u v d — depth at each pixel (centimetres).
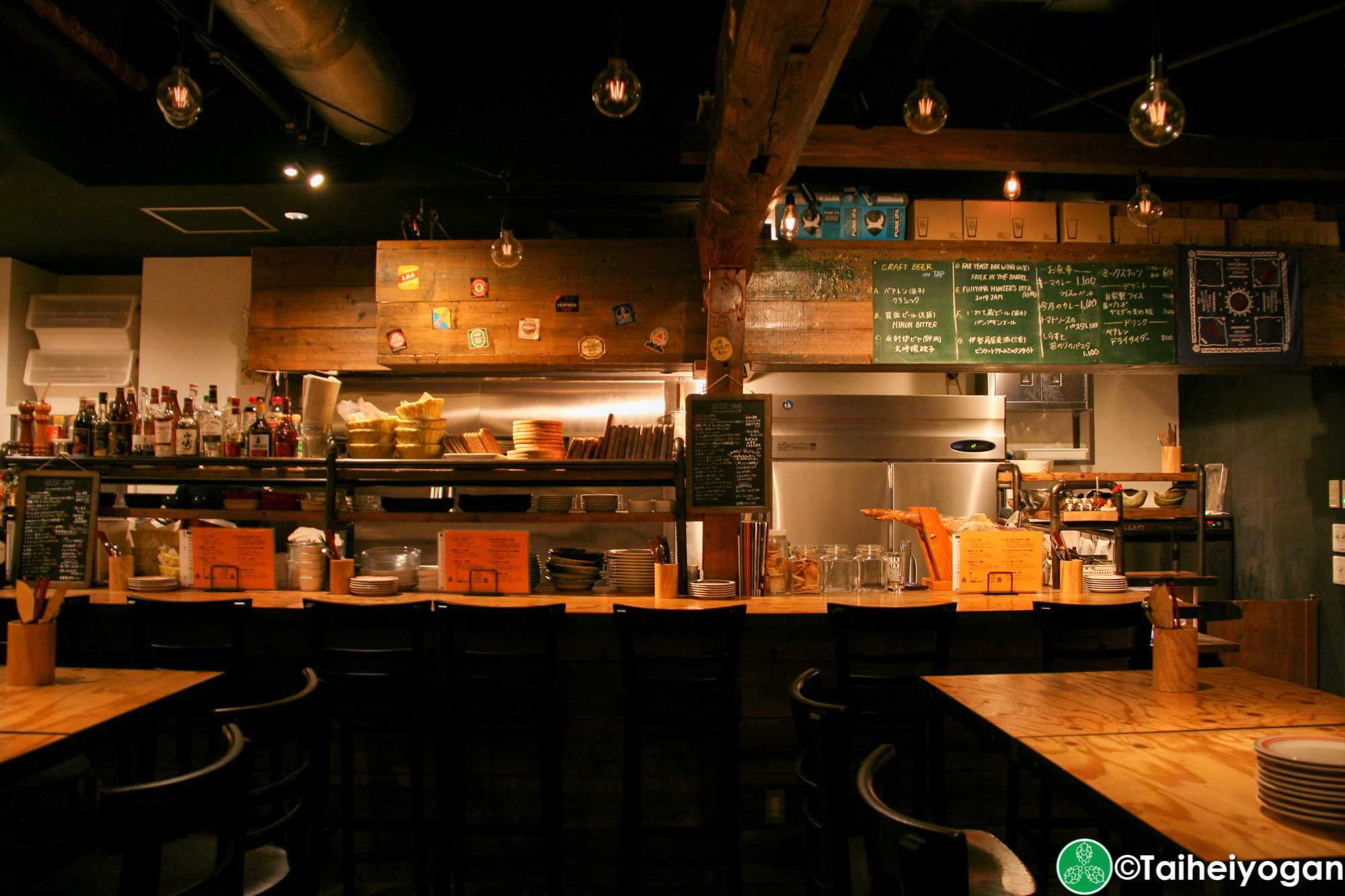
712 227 322
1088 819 265
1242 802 134
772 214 415
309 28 276
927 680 221
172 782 125
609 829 294
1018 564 333
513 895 285
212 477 344
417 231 423
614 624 281
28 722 179
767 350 403
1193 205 432
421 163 405
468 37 412
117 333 512
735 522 338
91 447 349
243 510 333
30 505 333
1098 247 417
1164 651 208
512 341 396
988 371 425
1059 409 564
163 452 341
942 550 355
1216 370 429
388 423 333
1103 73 427
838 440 507
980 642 310
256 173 404
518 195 420
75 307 516
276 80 345
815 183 466
